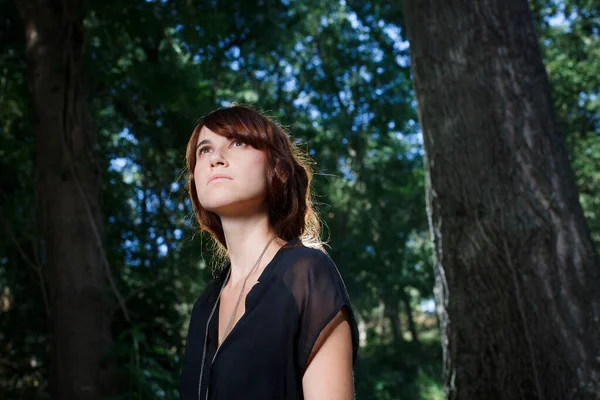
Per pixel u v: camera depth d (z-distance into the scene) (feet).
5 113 32.73
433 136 13.43
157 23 26.96
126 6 25.91
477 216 12.67
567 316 11.80
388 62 49.49
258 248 4.17
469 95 13.12
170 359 26.81
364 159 59.57
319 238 4.64
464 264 12.71
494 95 12.99
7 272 31.04
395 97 50.52
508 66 13.16
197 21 26.91
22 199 30.78
